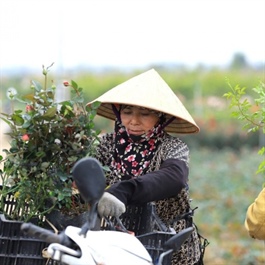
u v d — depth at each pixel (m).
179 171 7.92
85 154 7.43
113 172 8.60
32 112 7.29
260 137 54.88
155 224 7.70
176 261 8.62
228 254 21.44
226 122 57.94
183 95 74.69
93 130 7.54
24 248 6.92
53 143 7.36
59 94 32.81
